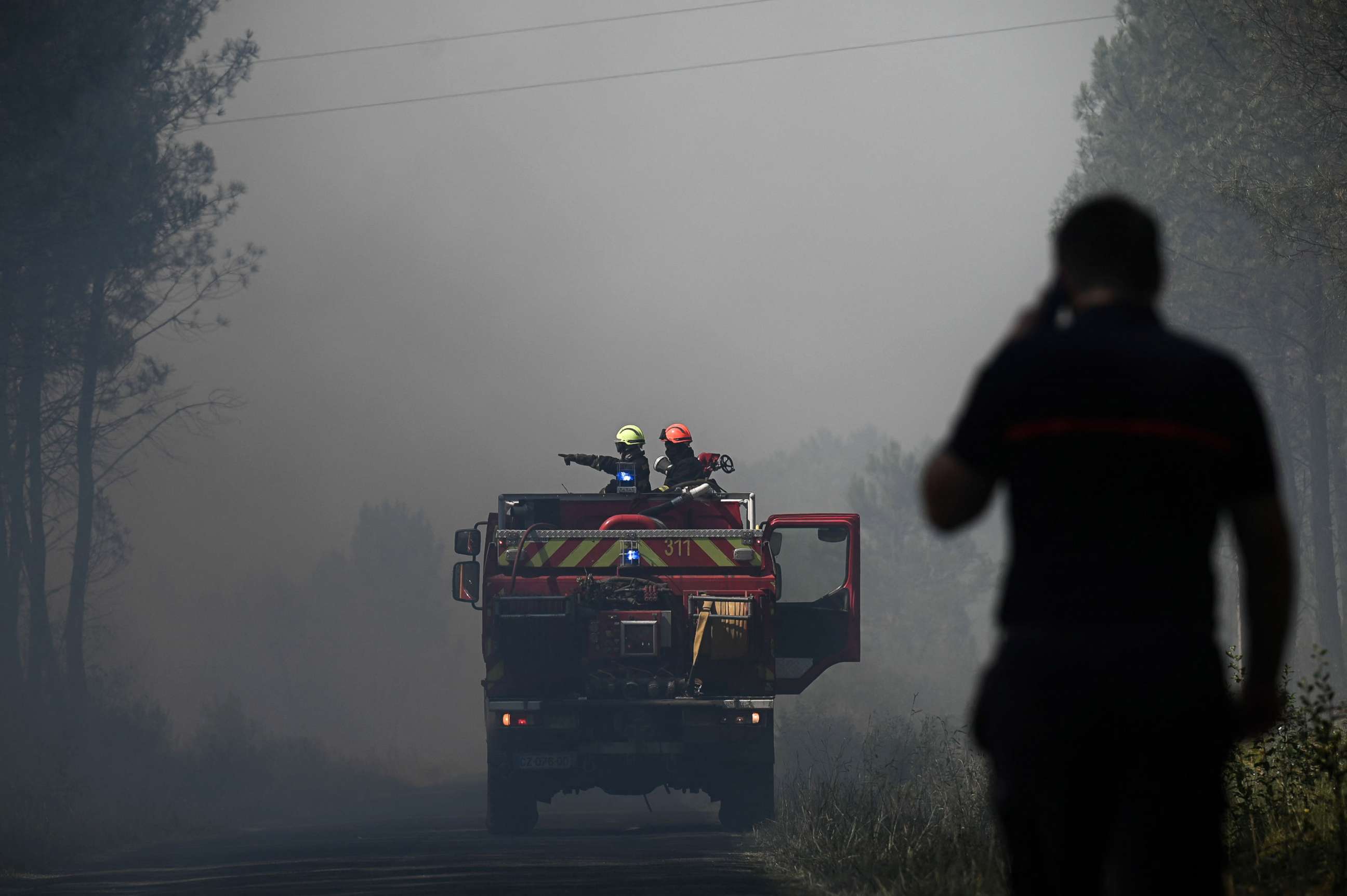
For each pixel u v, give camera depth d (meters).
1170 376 9.08
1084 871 9.23
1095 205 9.78
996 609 9.55
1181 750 8.86
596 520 49.44
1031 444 9.16
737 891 26.84
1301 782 22.27
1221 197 84.12
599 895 26.47
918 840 26.98
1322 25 73.31
